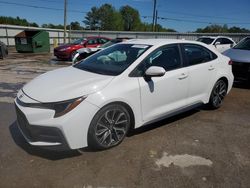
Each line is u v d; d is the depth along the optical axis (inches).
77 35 1520.7
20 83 281.3
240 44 299.3
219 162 118.1
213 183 102.7
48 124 108.0
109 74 130.5
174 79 148.0
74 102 110.7
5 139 137.9
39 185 100.7
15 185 100.3
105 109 119.3
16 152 124.3
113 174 107.9
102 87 119.4
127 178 105.3
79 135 112.9
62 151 124.9
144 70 136.0
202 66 167.9
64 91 114.7
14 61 518.0
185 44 163.9
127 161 117.7
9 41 981.2
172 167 113.6
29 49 758.5
